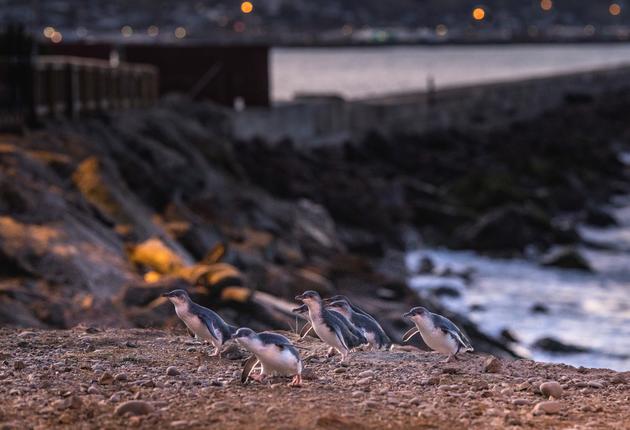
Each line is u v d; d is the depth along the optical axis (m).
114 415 8.38
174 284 17.72
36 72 31.27
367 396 9.04
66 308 16.55
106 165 27.58
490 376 10.06
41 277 18.73
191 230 25.89
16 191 21.48
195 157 35.44
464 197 48.47
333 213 40.50
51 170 25.08
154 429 8.03
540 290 33.66
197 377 9.65
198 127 40.59
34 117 30.39
